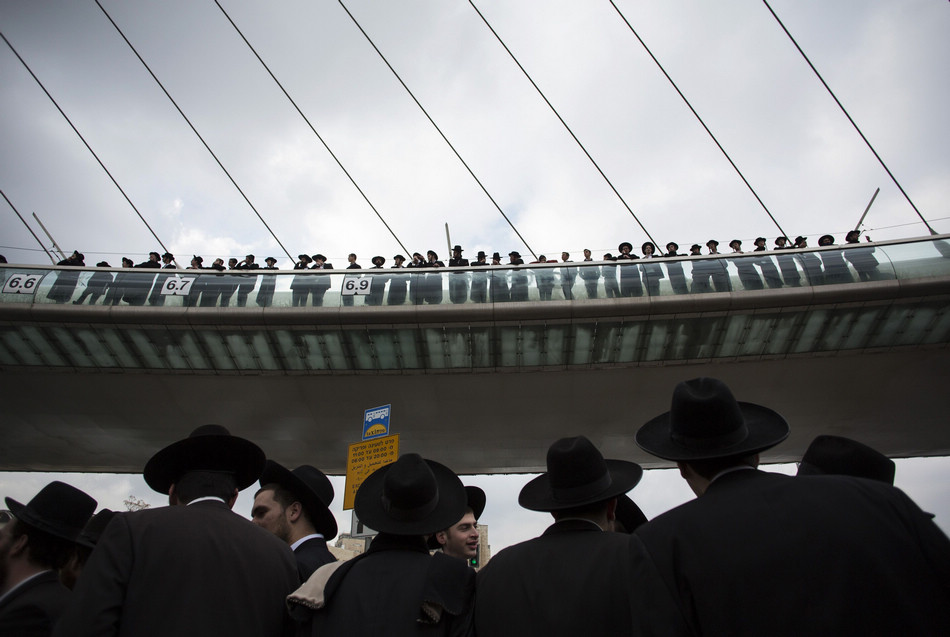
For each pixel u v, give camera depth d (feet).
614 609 8.52
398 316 64.34
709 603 6.86
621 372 69.41
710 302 62.03
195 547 9.32
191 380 71.82
